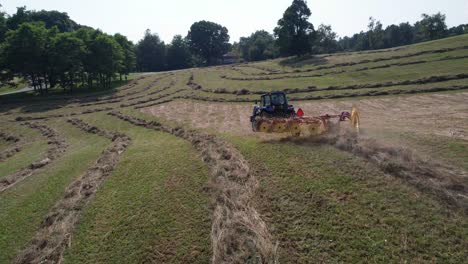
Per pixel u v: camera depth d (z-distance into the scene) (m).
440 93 24.72
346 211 8.65
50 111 39.62
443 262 6.67
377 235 7.66
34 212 12.13
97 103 42.84
